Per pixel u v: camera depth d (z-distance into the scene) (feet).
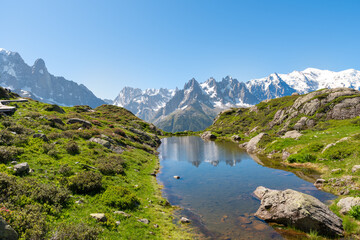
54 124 127.65
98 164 85.10
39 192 46.26
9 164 57.62
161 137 402.31
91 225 42.45
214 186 90.74
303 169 109.91
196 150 212.84
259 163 135.95
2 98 183.62
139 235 45.29
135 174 96.53
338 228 48.93
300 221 51.26
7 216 34.04
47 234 34.91
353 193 67.00
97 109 422.82
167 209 65.77
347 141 111.55
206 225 55.36
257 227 54.19
